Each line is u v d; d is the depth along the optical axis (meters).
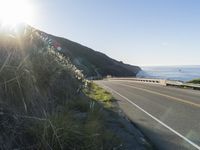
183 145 7.77
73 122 6.25
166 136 8.79
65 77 10.67
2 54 6.11
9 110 5.04
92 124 6.70
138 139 8.16
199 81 38.09
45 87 7.76
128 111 14.16
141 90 29.64
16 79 5.54
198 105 16.16
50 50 11.42
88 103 10.36
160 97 21.44
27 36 8.51
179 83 36.12
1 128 4.61
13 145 4.55
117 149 6.52
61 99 8.93
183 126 10.28
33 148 4.79
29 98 5.78
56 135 4.98
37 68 7.58
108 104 15.03
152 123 10.94
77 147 5.40
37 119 5.36
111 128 8.88
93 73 115.19
